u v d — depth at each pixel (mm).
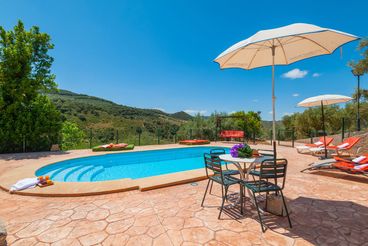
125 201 3498
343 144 8078
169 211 3037
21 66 10117
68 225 2596
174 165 8594
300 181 4641
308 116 20641
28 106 10625
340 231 2389
